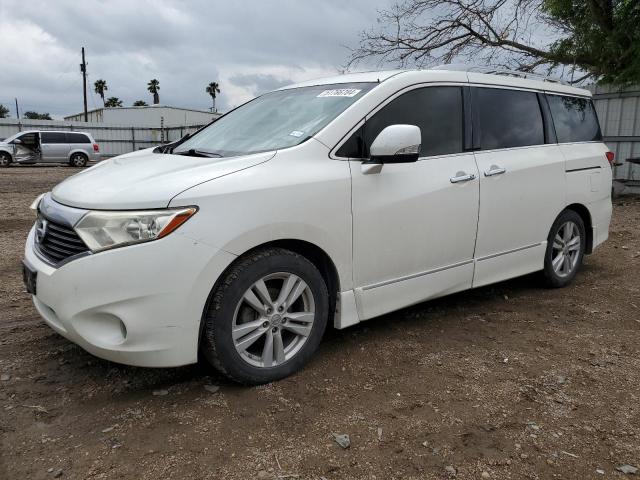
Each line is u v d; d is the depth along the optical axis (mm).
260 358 3188
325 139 3391
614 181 13055
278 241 3225
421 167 3785
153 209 2770
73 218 2861
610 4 12680
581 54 13422
